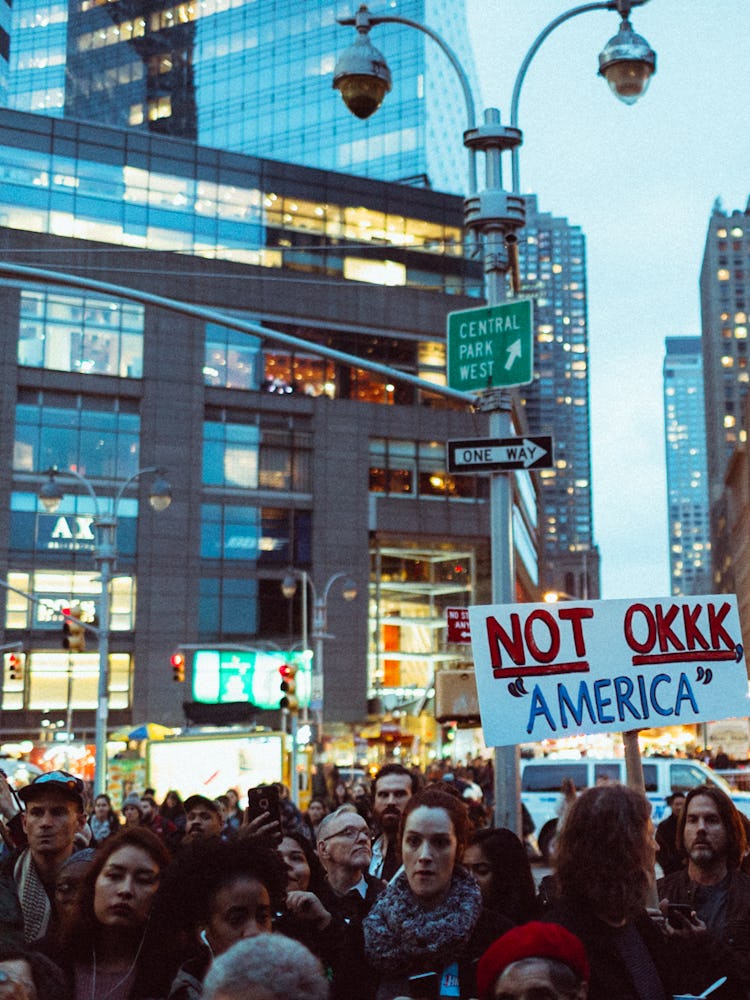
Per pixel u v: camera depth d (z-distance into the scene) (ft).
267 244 264.31
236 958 10.18
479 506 270.26
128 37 419.13
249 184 265.54
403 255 276.82
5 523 233.55
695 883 22.93
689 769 84.48
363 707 251.60
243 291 259.19
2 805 25.31
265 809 21.18
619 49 42.52
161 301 47.75
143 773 124.26
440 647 273.13
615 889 15.17
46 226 245.45
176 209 257.55
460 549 270.26
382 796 26.71
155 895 15.97
